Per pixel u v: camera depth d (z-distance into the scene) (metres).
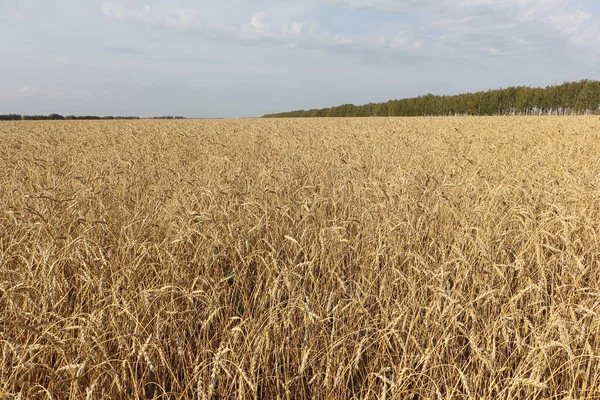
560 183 5.81
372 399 2.61
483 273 3.60
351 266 4.11
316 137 17.14
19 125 30.06
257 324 2.73
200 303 3.34
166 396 2.62
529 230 4.03
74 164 8.17
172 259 3.44
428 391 2.61
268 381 2.70
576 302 3.32
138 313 2.92
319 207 5.50
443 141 13.76
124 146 13.05
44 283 2.97
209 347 2.80
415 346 2.84
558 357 2.77
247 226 4.55
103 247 3.87
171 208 5.04
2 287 2.73
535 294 3.32
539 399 2.61
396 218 4.58
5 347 2.27
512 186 6.04
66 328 2.44
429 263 3.95
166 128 24.48
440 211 5.26
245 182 7.09
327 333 2.90
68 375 2.42
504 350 3.00
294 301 2.97
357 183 6.64
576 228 4.04
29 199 5.27
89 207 5.26
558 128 18.00
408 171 7.78
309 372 2.79
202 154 11.84
